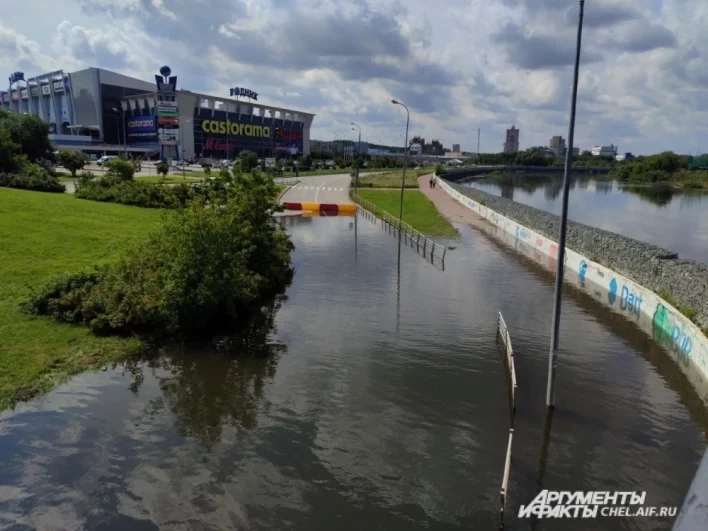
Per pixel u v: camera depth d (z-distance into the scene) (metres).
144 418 12.53
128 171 51.25
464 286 26.08
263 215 25.97
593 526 9.14
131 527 9.00
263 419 12.59
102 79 134.62
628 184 134.62
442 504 9.63
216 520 9.18
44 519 9.16
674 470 10.86
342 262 31.66
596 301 23.36
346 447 11.43
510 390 14.40
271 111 154.12
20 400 13.10
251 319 20.34
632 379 15.22
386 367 15.86
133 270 19.91
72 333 17.02
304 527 9.02
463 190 67.19
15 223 28.53
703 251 42.34
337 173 115.06
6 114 76.38
